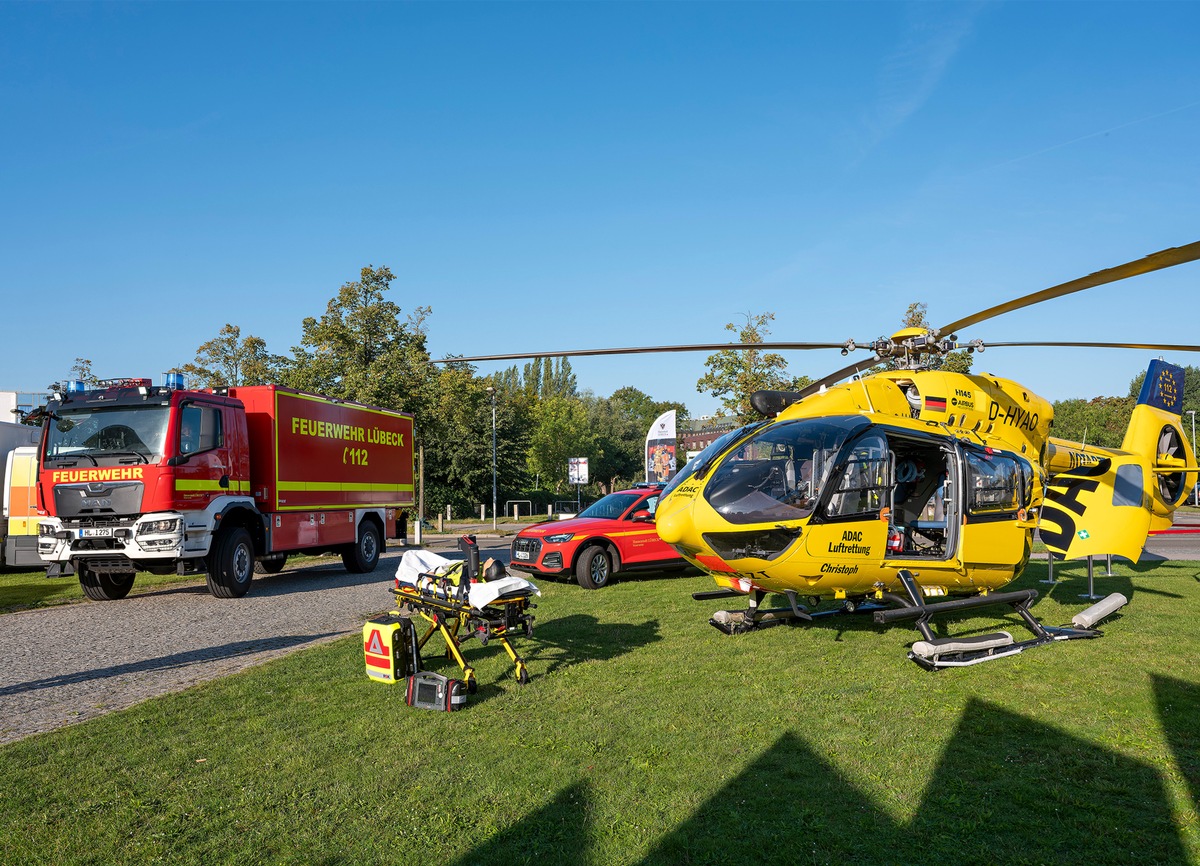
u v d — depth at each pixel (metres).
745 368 23.97
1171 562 15.54
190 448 11.58
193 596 12.82
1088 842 3.72
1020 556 8.13
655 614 9.62
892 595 7.73
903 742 5.01
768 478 6.97
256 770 4.69
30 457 14.95
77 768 4.75
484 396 52.53
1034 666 6.90
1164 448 10.29
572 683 6.45
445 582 6.52
